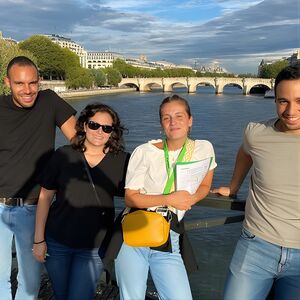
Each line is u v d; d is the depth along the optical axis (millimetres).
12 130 2064
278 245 1635
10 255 2191
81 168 1888
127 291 1759
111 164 1904
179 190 1708
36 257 1954
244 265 1712
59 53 57969
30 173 2094
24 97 1998
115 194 1938
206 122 29000
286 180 1604
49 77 61781
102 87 74812
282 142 1607
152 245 1661
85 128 1889
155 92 79062
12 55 27953
